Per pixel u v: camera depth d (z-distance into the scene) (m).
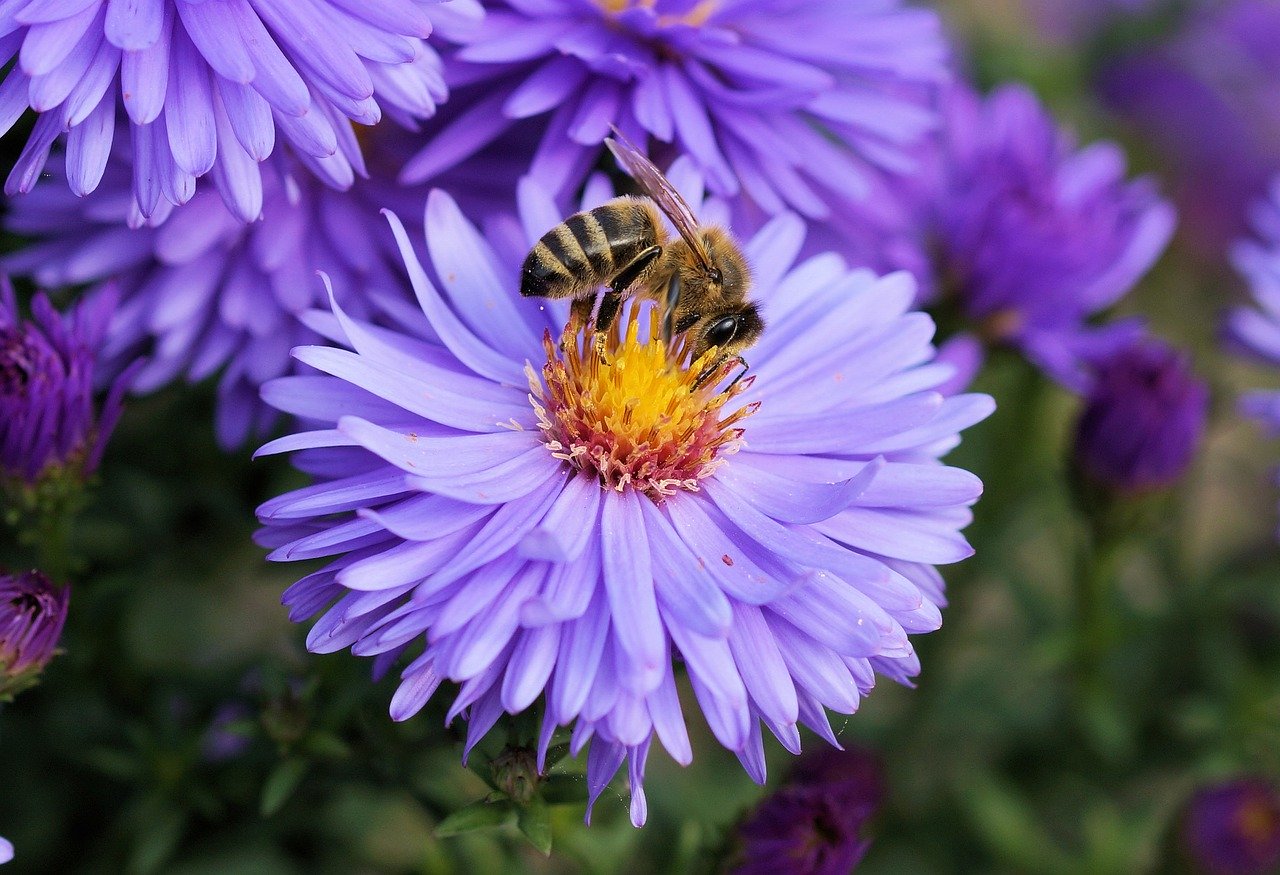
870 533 0.11
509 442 0.11
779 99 0.12
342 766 0.12
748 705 0.10
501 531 0.10
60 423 0.11
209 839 0.13
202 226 0.12
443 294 0.11
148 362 0.12
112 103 0.11
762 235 0.12
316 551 0.10
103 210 0.12
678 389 0.11
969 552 0.11
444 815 0.12
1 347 0.11
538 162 0.12
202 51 0.10
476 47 0.12
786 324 0.12
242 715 0.12
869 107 0.13
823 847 0.11
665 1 0.12
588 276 0.11
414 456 0.10
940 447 0.11
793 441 0.11
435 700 0.11
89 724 0.13
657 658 0.10
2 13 0.10
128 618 0.13
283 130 0.11
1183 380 0.13
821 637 0.10
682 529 0.11
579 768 0.11
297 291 0.12
